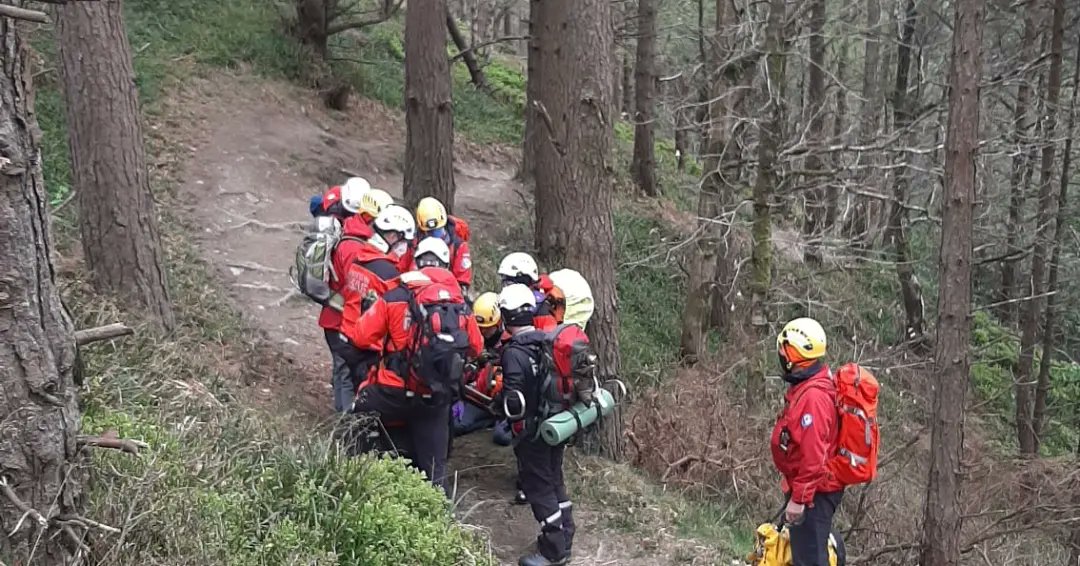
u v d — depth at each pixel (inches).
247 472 166.9
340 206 231.6
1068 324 653.3
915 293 566.6
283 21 606.9
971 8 237.3
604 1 266.4
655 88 649.0
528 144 567.2
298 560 141.6
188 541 131.9
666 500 256.5
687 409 334.0
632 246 551.5
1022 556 322.7
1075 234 482.0
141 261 260.4
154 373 216.4
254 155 472.7
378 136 576.7
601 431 278.4
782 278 518.0
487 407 218.7
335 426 194.5
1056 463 390.6
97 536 122.4
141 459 142.6
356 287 207.0
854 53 743.1
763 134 372.5
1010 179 523.8
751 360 380.2
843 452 179.0
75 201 344.8
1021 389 505.4
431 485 183.9
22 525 108.7
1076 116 433.4
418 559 158.9
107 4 249.9
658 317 494.3
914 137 462.3
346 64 627.2
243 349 286.2
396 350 189.3
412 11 416.2
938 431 253.9
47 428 109.9
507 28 1165.7
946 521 254.4
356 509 160.6
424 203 238.2
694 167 832.3
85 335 116.8
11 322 105.9
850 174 431.2
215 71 531.8
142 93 473.4
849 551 293.4
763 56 381.4
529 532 221.6
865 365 455.2
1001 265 650.8
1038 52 468.1
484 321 220.8
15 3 101.0
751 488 306.7
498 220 511.8
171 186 411.8
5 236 104.3
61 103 421.4
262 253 384.8
